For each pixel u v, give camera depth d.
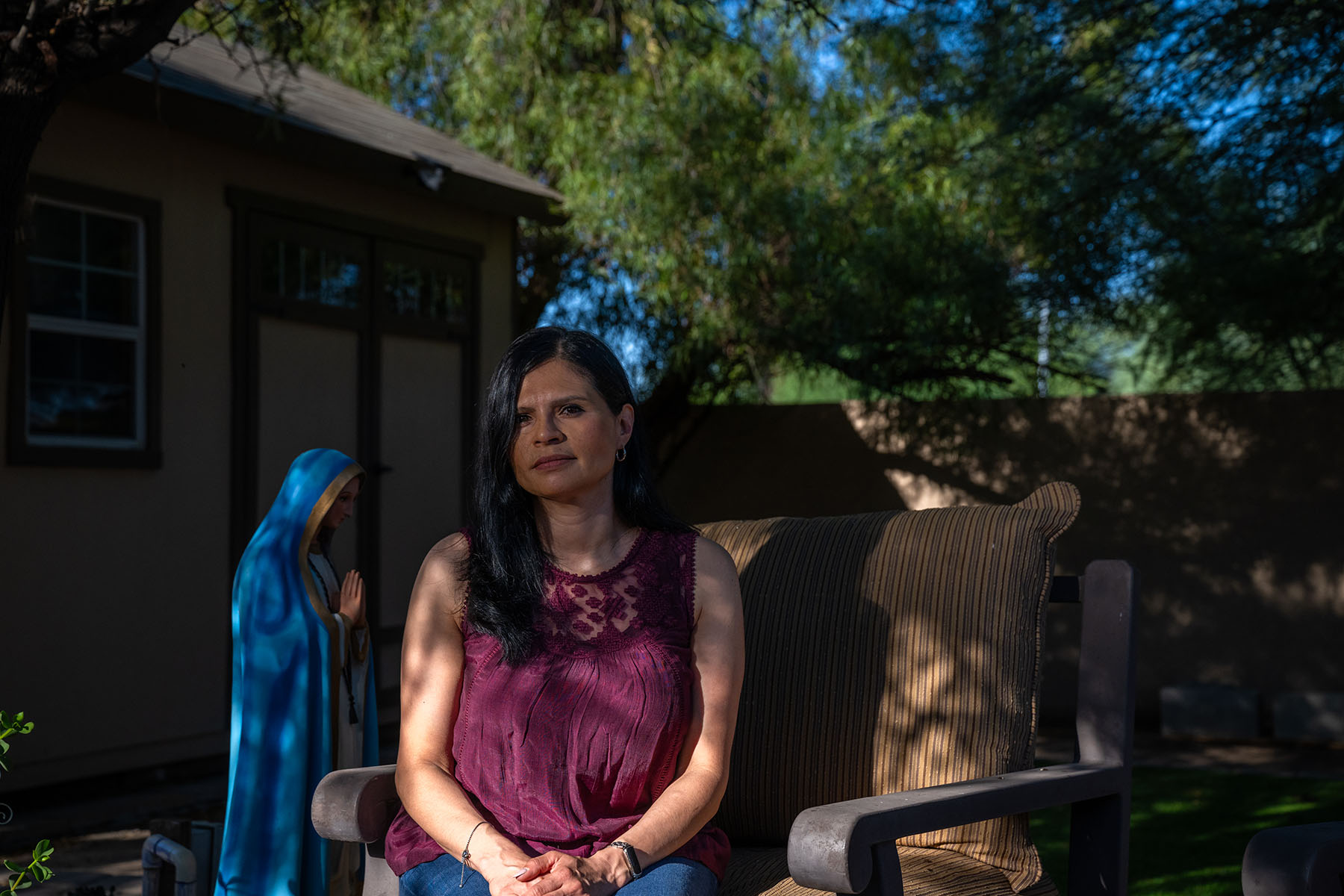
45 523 5.72
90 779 6.00
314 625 3.64
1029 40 7.28
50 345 5.83
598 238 10.09
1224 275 7.68
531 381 2.17
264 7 4.77
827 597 2.53
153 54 6.36
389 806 2.22
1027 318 9.08
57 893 4.14
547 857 1.89
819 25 8.84
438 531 8.27
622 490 2.26
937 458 9.55
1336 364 9.16
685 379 10.30
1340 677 8.15
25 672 5.60
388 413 7.86
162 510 6.32
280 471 7.04
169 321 6.37
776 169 9.59
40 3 2.97
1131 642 2.28
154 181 6.29
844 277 8.95
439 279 8.30
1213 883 4.16
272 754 3.54
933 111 8.51
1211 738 7.93
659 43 9.45
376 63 10.72
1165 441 8.71
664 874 1.94
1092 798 2.21
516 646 2.09
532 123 10.37
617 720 2.04
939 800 1.86
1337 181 6.61
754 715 2.51
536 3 9.38
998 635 2.33
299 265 7.17
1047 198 8.02
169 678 6.34
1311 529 8.28
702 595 2.19
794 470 10.05
